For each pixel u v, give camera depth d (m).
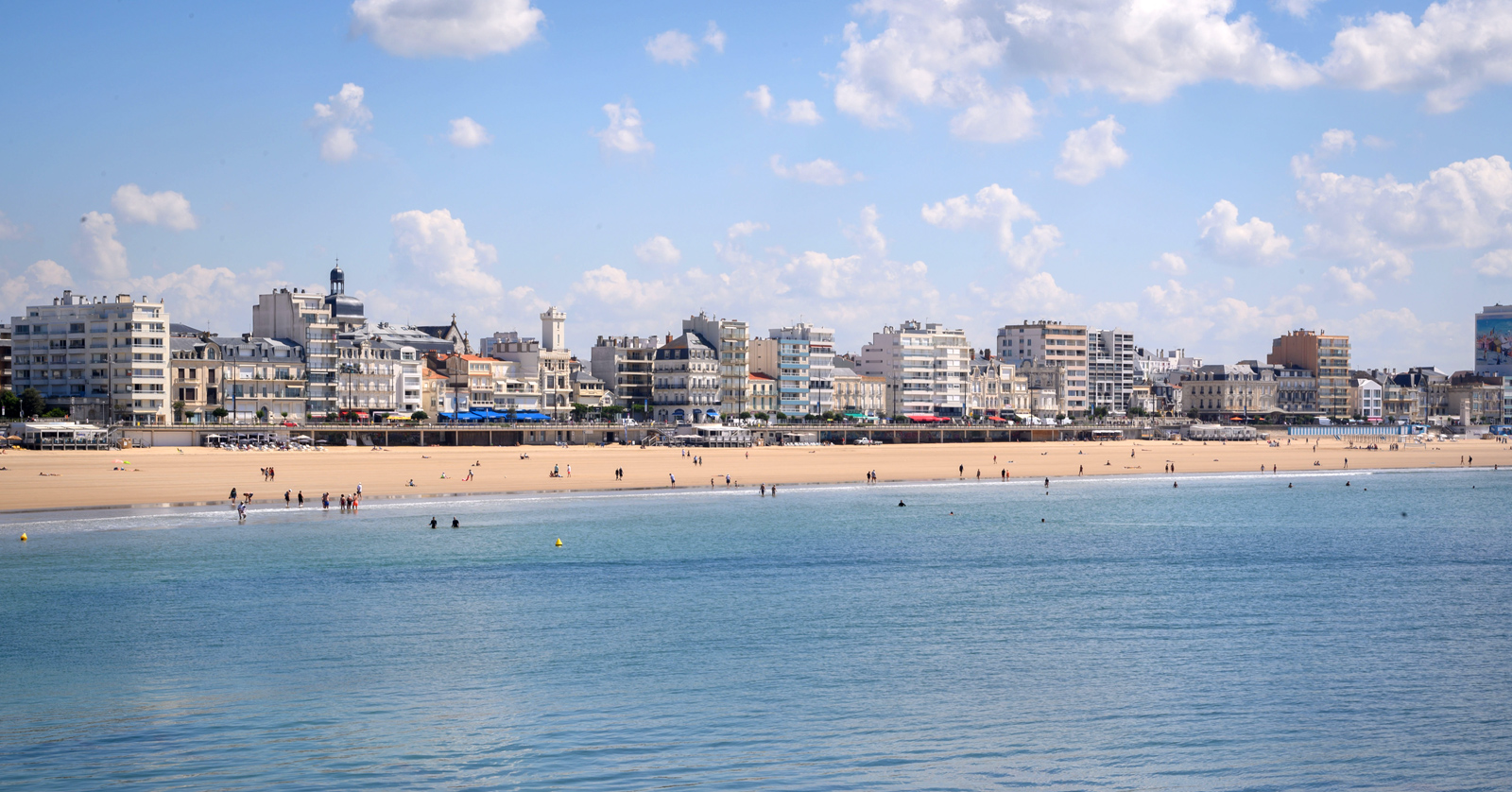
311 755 44.47
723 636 62.03
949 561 86.50
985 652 59.09
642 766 43.78
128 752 44.47
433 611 67.25
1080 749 45.78
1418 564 87.19
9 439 190.88
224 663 55.94
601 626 64.06
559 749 45.28
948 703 50.94
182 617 64.94
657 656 58.00
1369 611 69.06
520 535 98.56
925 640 61.44
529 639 61.09
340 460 176.12
